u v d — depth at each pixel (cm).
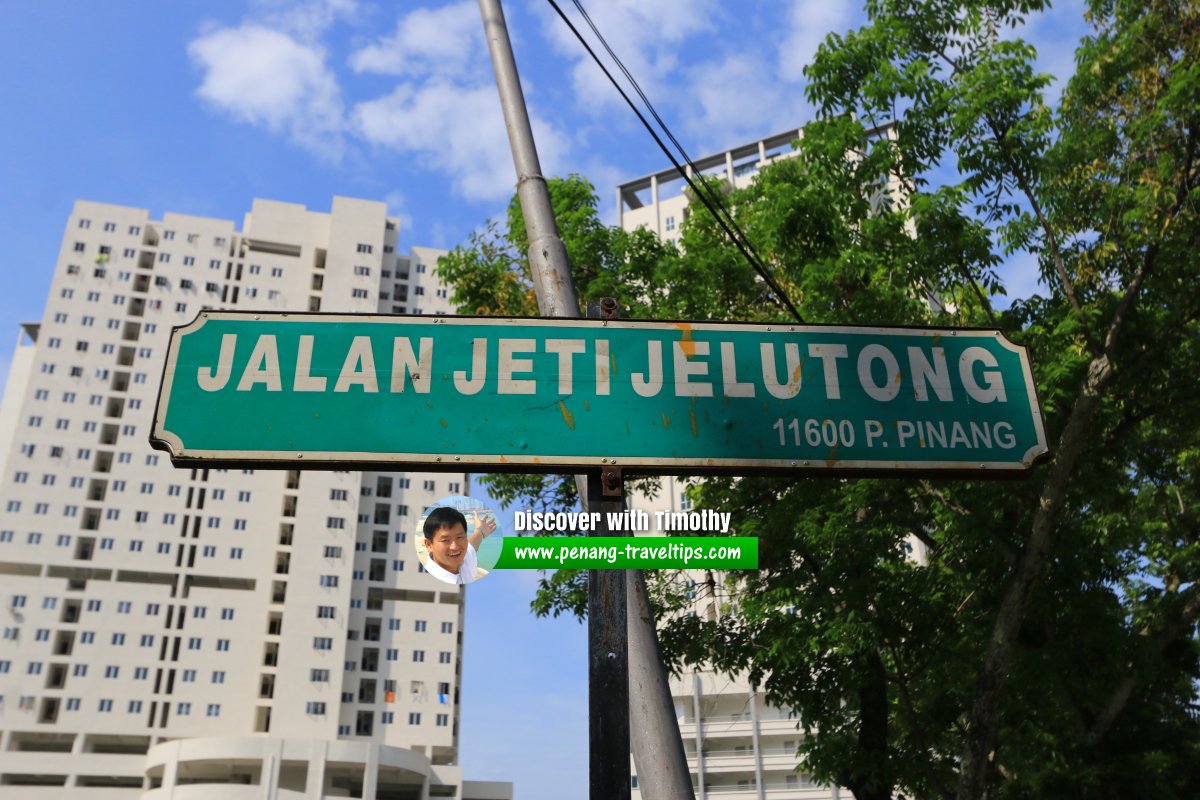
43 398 9069
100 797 7556
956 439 371
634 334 377
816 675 1164
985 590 1145
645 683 381
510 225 1487
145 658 8294
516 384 362
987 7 1170
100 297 9681
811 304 1137
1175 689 1521
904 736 1327
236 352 360
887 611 1085
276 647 8781
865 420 371
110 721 8000
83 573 8569
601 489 351
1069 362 1004
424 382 360
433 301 10956
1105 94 1138
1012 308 1167
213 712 8262
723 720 7062
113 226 10075
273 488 9269
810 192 1181
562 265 477
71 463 8869
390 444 348
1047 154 1081
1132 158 1069
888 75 1114
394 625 9150
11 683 7912
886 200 1167
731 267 1344
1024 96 1058
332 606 8862
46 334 9369
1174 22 1095
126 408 9262
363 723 8750
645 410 362
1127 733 1365
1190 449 1357
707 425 362
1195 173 1032
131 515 8800
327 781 7844
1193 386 1009
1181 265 1005
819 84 1184
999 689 855
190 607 8556
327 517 9206
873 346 386
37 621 8175
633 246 1479
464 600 10312
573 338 373
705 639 1207
